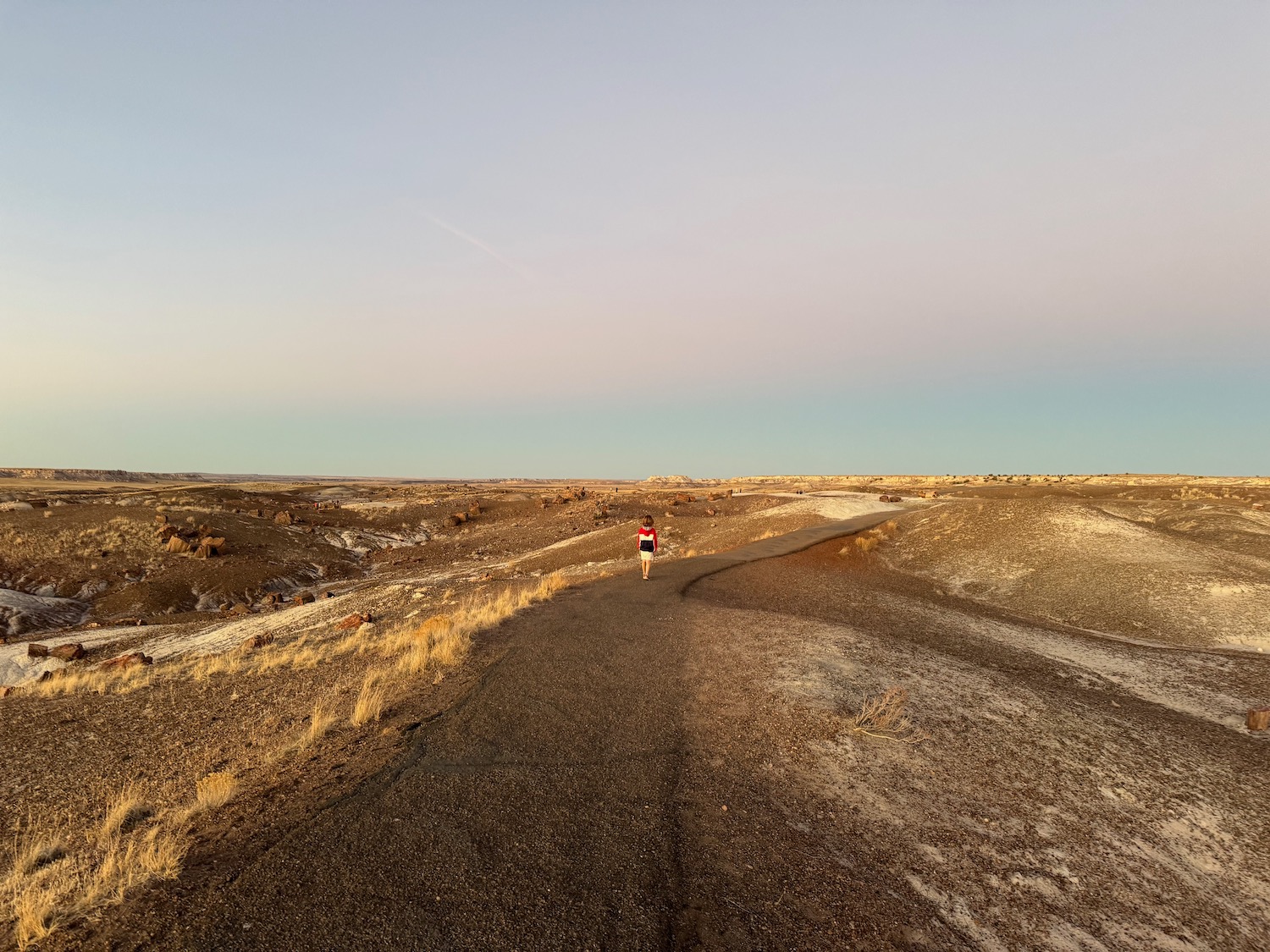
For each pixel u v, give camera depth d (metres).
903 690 9.19
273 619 27.62
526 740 7.28
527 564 38.03
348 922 4.10
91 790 8.63
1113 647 14.20
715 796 6.14
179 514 47.97
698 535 40.53
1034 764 7.46
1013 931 4.70
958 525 27.16
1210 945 4.80
